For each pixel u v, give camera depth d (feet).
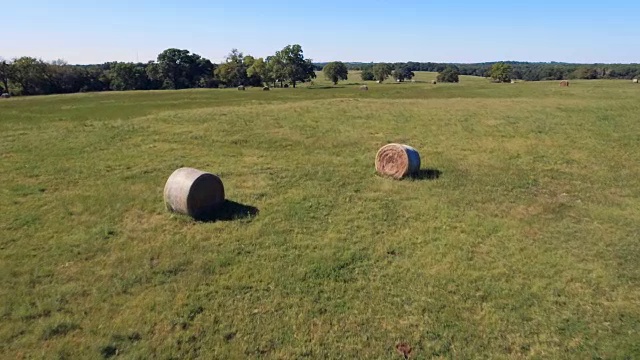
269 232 38.01
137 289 28.89
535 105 118.83
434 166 60.54
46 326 24.77
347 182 53.26
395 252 34.58
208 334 24.56
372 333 24.82
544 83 244.22
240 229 38.58
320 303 27.55
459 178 54.80
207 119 96.73
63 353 22.84
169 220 40.45
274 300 27.78
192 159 63.41
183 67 380.78
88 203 44.42
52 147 69.72
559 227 39.78
